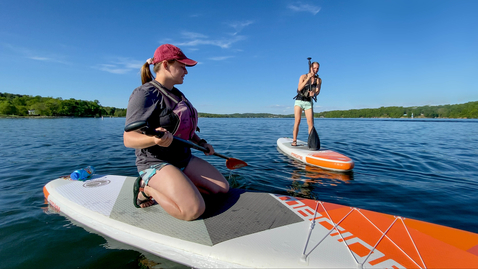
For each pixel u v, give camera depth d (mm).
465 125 19891
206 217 1756
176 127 1771
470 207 2473
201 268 1393
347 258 1298
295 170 3861
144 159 1800
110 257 1524
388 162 4574
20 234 1790
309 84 4703
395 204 2561
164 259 1501
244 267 1306
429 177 3543
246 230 1575
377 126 18453
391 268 1224
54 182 2580
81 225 1911
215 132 11578
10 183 3148
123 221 1744
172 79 1812
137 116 1599
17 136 9320
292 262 1277
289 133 11172
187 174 1994
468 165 4336
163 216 1791
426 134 10844
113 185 2484
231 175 3521
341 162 3777
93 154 5129
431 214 2322
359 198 2719
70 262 1479
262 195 2143
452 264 1251
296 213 1809
